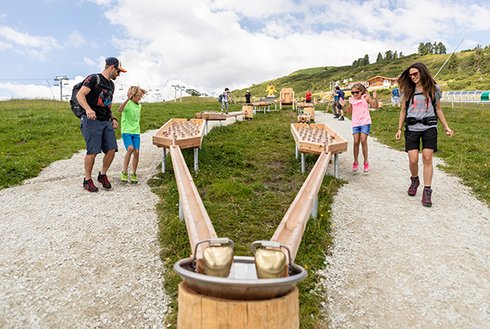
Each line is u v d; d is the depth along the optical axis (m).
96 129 6.43
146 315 3.37
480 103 35.91
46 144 10.72
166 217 5.29
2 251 4.42
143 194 6.44
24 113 18.42
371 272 4.23
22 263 4.16
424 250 4.75
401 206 6.21
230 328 1.64
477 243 4.97
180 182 4.96
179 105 28.53
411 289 3.93
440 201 6.48
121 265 4.14
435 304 3.70
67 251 4.43
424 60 131.50
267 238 4.73
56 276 3.92
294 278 1.64
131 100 6.96
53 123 14.70
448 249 4.79
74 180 7.36
